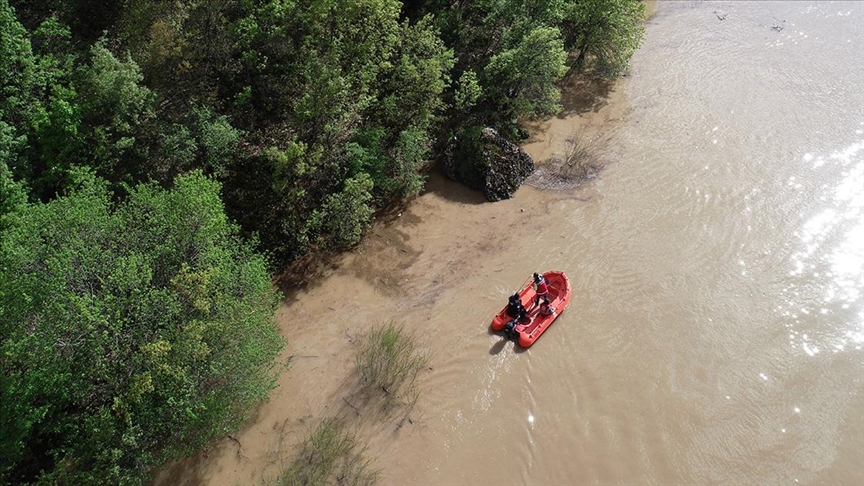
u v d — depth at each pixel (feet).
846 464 54.39
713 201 81.05
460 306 69.97
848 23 116.67
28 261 50.42
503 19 96.22
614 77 106.01
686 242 75.87
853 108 94.58
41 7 82.89
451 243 77.97
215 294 56.24
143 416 49.80
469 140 84.23
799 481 53.42
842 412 58.18
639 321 67.05
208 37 78.74
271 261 74.59
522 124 97.50
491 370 63.36
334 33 78.54
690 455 55.47
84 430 50.67
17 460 49.08
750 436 56.65
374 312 69.97
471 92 84.89
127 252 56.18
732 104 97.91
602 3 96.43
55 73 68.69
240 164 78.95
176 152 69.87
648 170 86.89
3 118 65.41
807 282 69.97
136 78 69.77
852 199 79.46
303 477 55.01
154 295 51.70
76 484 49.29
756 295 69.10
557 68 87.15
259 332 57.57
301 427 59.21
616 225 78.79
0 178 58.23
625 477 54.29
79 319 48.98
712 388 60.59
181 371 48.67
